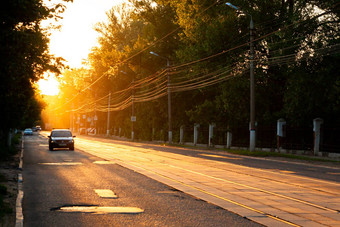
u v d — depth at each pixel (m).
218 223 7.47
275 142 33.91
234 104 37.12
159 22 58.66
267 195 10.74
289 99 32.03
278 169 18.62
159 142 56.97
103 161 22.11
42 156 26.22
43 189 11.81
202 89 45.62
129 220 7.70
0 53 9.50
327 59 31.83
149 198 10.29
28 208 8.93
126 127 77.19
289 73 33.94
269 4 37.56
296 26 33.09
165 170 17.27
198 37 41.31
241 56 36.88
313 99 29.92
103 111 102.88
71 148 33.72
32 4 9.60
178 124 53.69
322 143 28.91
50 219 7.79
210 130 43.06
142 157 25.25
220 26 38.03
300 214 8.28
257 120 36.81
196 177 14.77
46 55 14.05
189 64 45.16
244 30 38.44
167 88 52.56
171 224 7.38
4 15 9.41
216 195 10.73
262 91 36.44
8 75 9.95
